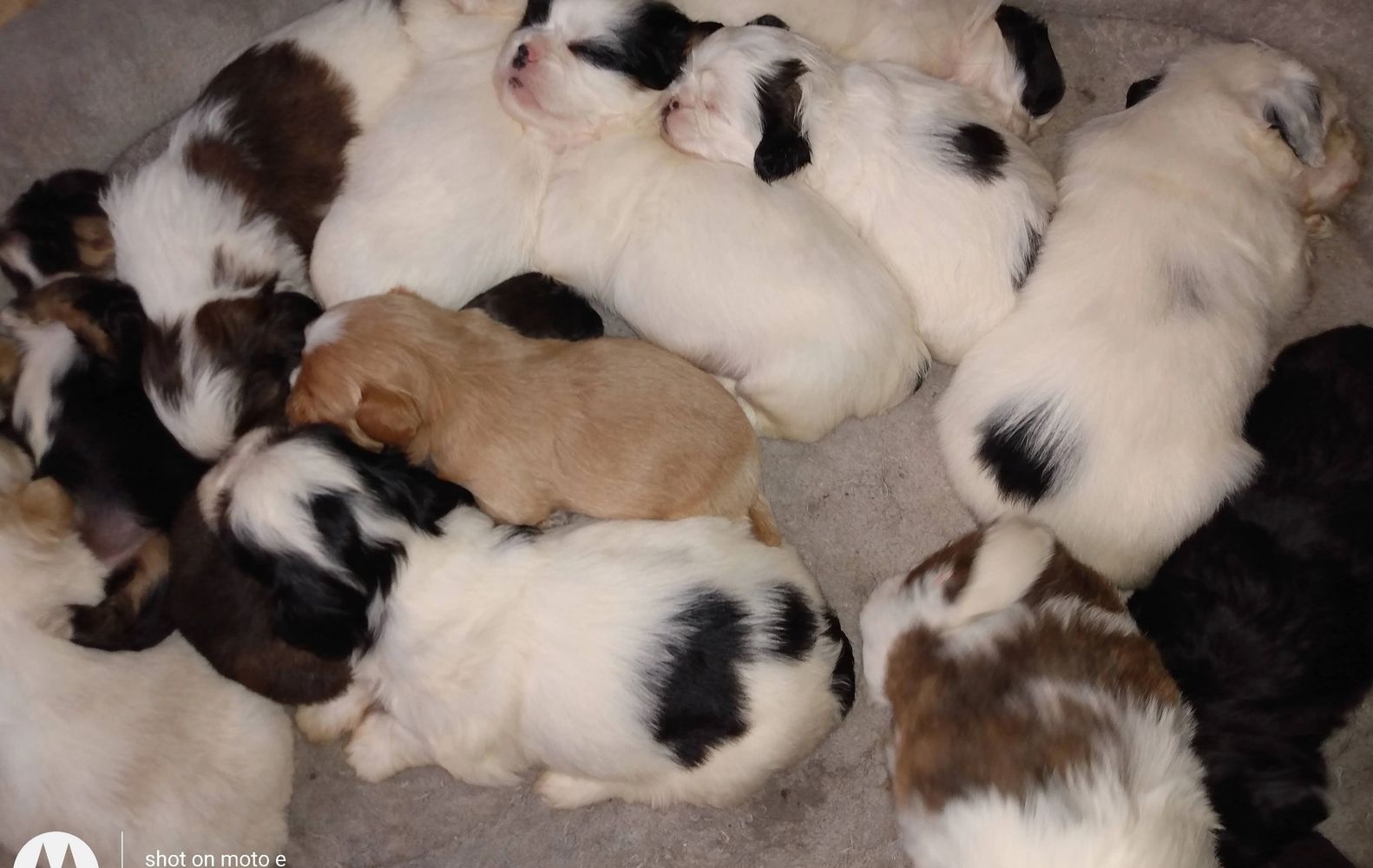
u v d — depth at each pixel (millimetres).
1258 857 633
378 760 688
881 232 672
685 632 630
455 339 659
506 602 642
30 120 725
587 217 682
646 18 685
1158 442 638
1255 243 658
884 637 637
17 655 647
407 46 699
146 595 678
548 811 709
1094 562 655
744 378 678
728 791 646
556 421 655
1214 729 631
